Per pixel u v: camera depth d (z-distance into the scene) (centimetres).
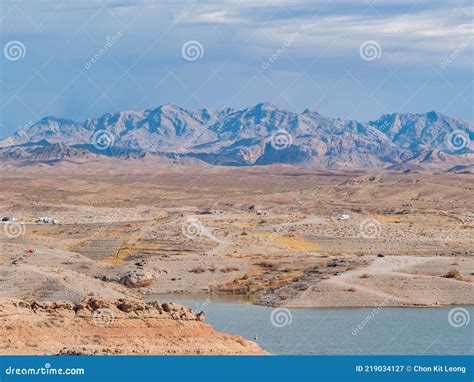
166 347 9944
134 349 9744
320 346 14288
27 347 9781
